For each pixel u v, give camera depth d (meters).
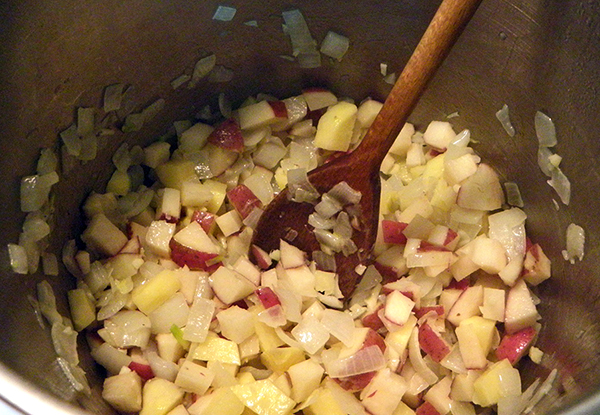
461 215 0.33
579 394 0.20
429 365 0.31
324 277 0.31
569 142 0.29
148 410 0.27
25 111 0.26
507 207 0.33
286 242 0.31
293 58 0.33
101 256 0.31
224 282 0.30
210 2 0.29
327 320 0.30
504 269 0.31
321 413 0.28
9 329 0.23
